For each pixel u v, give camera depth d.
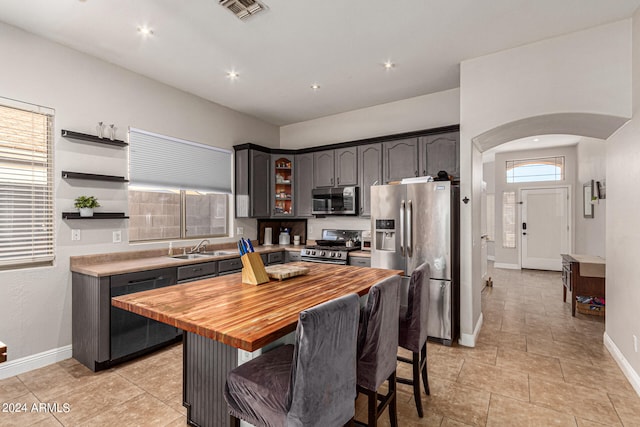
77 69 3.07
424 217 3.40
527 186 7.64
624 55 2.61
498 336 3.53
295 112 4.89
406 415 2.13
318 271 2.62
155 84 3.74
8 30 2.65
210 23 2.64
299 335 1.19
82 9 2.45
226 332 1.29
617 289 2.88
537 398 2.33
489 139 3.48
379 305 1.63
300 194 5.00
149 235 3.87
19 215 2.74
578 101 2.76
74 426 2.03
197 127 4.22
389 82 3.83
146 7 2.43
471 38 2.88
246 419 1.40
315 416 1.23
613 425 2.03
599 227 5.29
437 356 3.03
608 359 2.95
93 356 2.76
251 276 2.15
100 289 2.72
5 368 2.62
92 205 3.05
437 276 3.33
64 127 2.98
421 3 2.40
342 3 2.39
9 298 2.66
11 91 2.67
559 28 2.72
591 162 5.78
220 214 4.68
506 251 7.90
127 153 3.47
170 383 2.55
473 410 2.19
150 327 3.06
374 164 4.33
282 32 2.77
